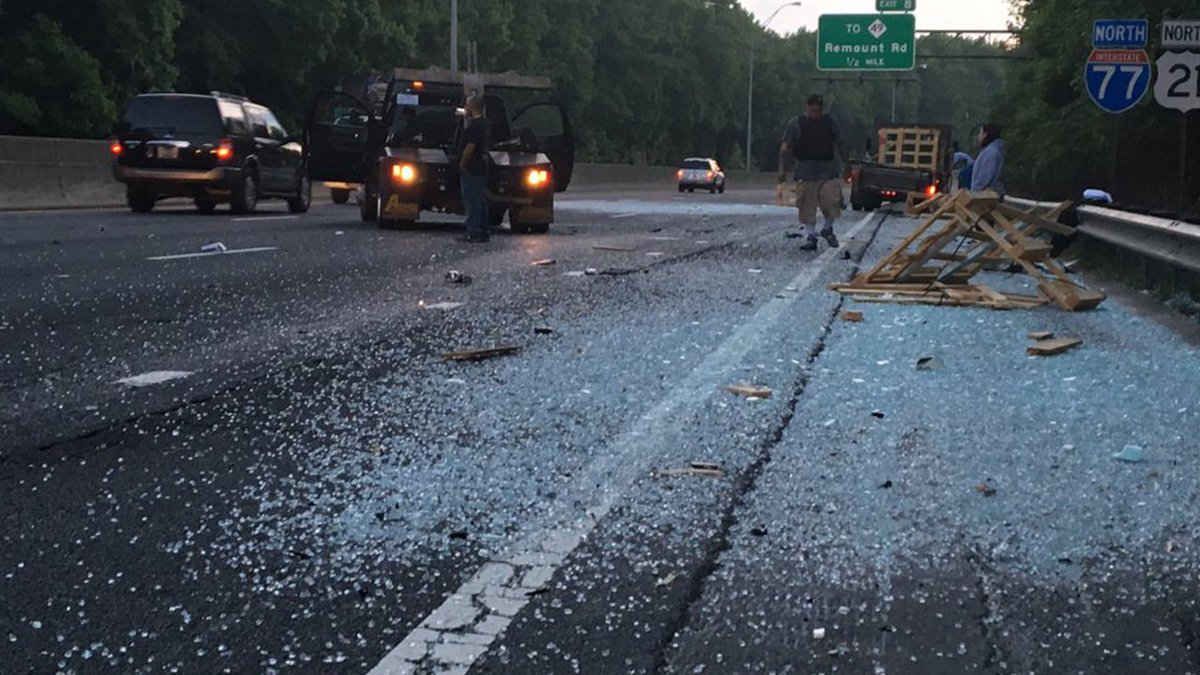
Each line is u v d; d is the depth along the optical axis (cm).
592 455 496
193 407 570
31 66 3450
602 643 311
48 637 310
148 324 817
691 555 378
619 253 1488
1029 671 298
